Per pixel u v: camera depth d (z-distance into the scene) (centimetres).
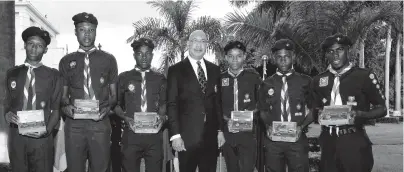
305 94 466
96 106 438
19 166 429
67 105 450
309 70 872
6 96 445
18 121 416
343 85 439
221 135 469
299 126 455
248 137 471
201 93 462
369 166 431
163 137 540
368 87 430
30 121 417
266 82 480
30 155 432
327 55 455
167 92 467
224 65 1330
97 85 459
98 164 453
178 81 466
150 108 485
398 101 2988
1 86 574
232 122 465
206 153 460
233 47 489
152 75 497
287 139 444
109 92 471
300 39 842
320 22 826
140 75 493
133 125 468
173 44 1285
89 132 448
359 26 809
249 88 488
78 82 455
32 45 441
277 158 458
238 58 489
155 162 475
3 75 580
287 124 446
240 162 471
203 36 476
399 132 1866
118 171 543
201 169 464
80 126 446
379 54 3438
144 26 1302
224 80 495
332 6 822
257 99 486
